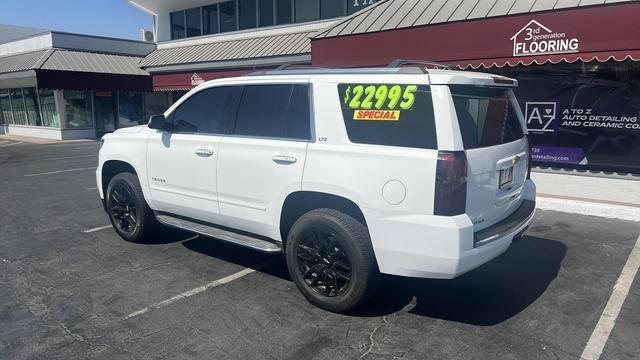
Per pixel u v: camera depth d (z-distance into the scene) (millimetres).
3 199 8594
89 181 10641
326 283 3990
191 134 4980
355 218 3867
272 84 4422
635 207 6992
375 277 3777
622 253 5418
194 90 5078
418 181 3416
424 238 3408
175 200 5152
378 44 8875
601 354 3363
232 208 4605
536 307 4098
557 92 8258
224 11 18562
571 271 4898
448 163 3324
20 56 23750
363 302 3887
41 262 5195
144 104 24750
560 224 6629
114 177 5812
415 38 8398
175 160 5051
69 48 22156
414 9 9031
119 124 24219
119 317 3920
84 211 7613
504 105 4230
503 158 3943
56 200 8500
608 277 4734
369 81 3791
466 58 7844
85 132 23188
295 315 3955
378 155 3602
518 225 4008
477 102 3793
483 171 3627
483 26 7621
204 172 4773
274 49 14992
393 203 3523
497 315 3955
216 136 4734
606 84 7797
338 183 3771
